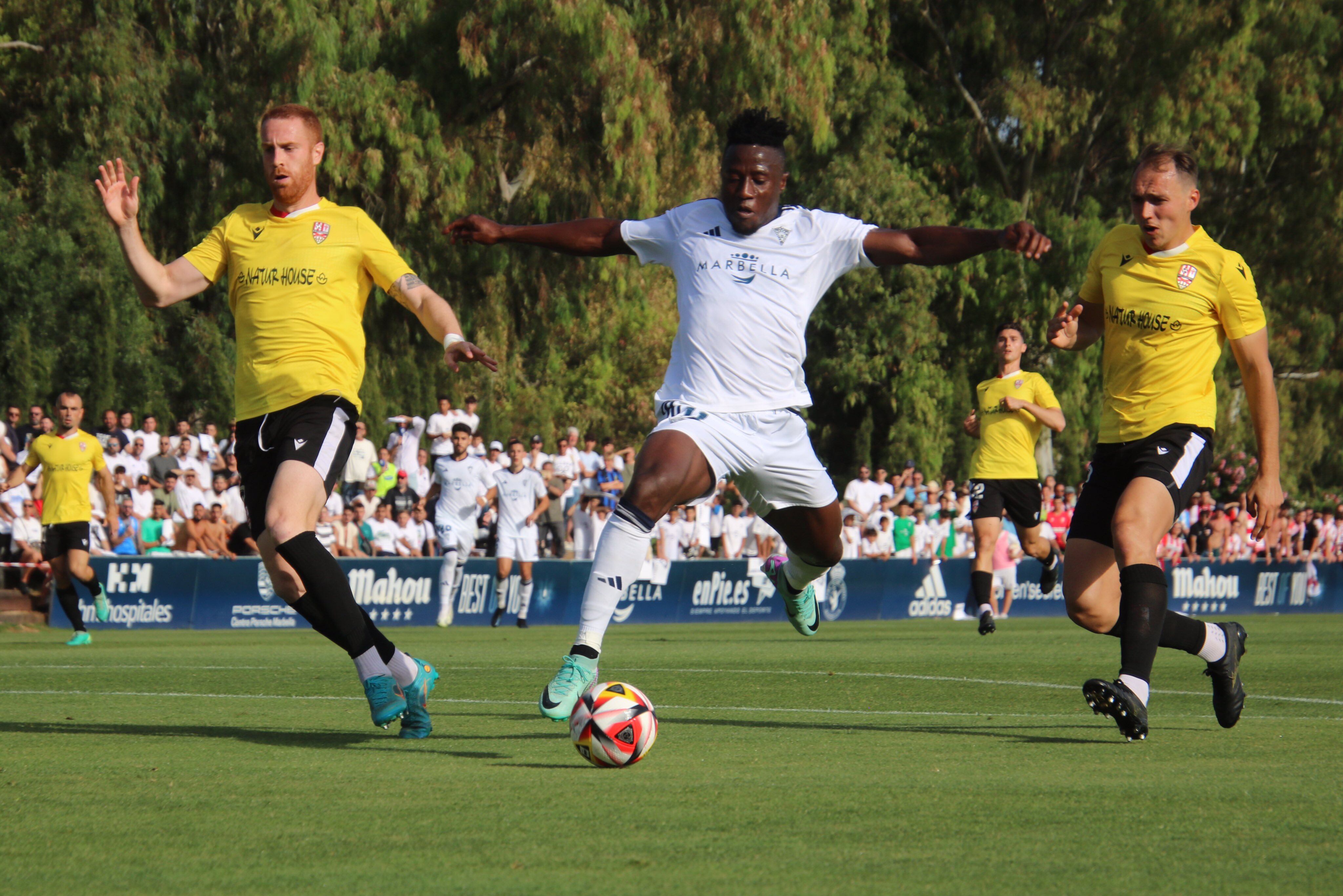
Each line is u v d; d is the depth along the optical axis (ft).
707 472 25.49
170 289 26.00
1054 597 112.27
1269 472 26.84
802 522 27.53
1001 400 60.18
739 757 22.30
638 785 19.25
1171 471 26.08
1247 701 34.55
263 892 13.00
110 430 87.92
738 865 14.14
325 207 26.73
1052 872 13.85
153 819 16.55
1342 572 122.83
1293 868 14.07
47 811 17.07
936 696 34.68
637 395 217.97
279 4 110.22
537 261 127.85
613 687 21.34
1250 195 176.86
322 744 24.11
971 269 154.71
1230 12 155.94
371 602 85.05
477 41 116.47
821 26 128.77
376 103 112.98
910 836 15.64
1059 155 168.35
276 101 111.24
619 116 116.47
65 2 118.73
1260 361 26.63
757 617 102.22
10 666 47.06
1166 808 17.52
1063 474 173.27
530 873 13.76
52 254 111.65
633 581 24.49
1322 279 173.58
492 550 96.37
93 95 113.70
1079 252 152.56
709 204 26.63
